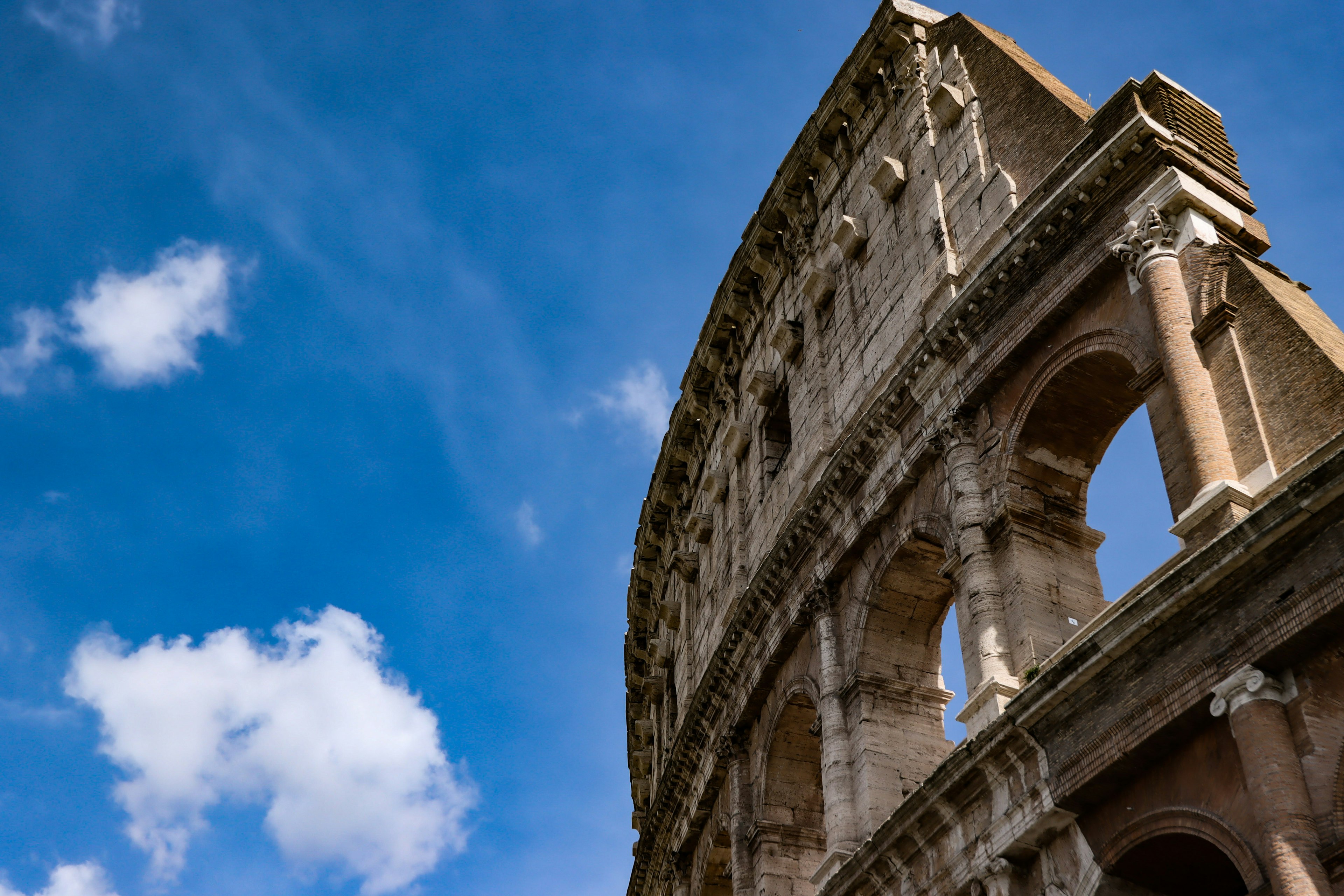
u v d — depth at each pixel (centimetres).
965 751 2956
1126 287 3272
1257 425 2772
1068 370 3381
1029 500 3419
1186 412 2869
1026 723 2830
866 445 3988
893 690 3819
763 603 4403
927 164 4359
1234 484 2678
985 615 3275
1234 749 2438
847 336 4559
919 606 3906
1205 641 2512
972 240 3991
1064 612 3266
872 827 3550
